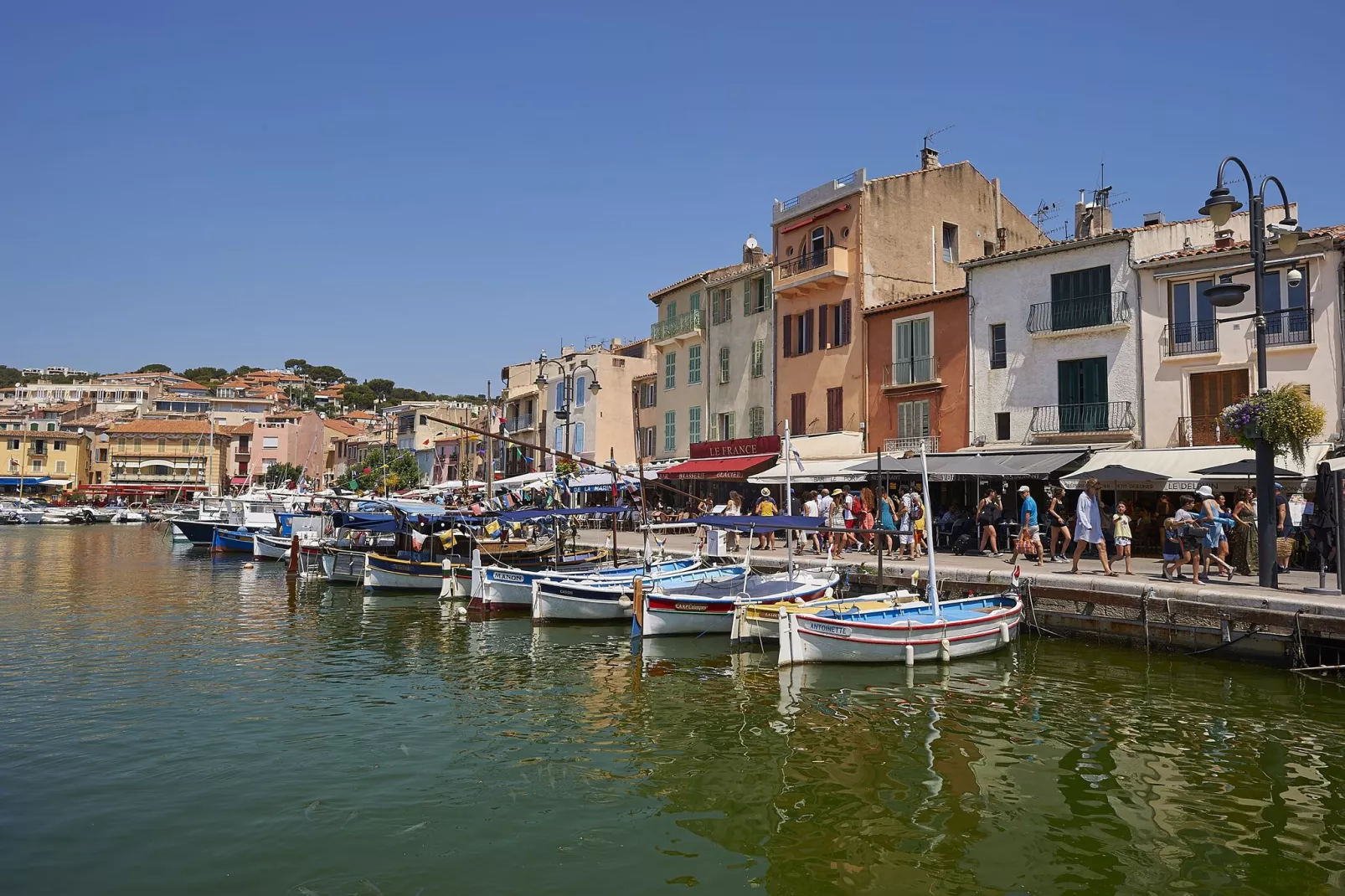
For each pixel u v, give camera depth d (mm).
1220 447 24266
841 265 36938
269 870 8602
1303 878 8047
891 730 12695
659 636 20312
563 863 8711
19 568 39156
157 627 22750
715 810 9953
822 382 38250
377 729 13297
